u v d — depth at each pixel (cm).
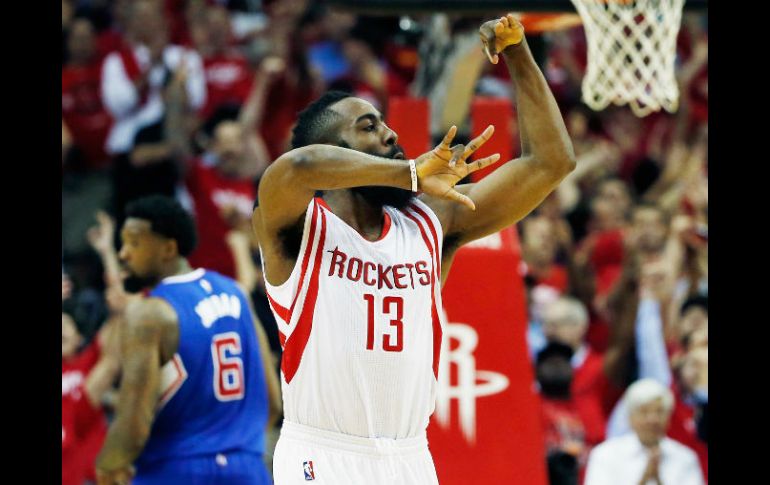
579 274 2169
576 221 2491
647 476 1716
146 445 1297
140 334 1275
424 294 942
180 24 2688
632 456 1720
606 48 1429
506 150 1481
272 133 2527
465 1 1423
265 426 1352
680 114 2725
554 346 1784
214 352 1308
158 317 1284
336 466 916
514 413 1441
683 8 1550
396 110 1484
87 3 2686
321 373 919
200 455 1286
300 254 916
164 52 2566
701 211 2533
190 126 2436
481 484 1428
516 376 1449
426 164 849
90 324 1969
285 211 891
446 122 1606
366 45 2616
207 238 2222
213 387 1302
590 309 2144
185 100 2373
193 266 2195
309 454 923
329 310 917
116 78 2522
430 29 1620
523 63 977
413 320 933
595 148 2667
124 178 2302
